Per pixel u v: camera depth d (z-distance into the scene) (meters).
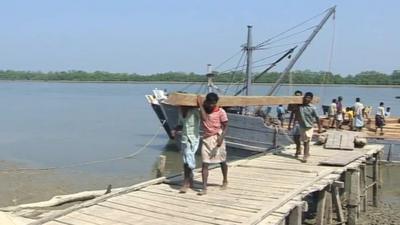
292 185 10.71
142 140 32.81
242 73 24.09
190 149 10.16
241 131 21.56
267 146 21.03
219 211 8.78
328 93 114.50
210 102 9.96
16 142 31.34
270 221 8.20
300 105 13.87
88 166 22.31
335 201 12.28
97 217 8.47
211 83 23.00
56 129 39.69
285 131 20.73
